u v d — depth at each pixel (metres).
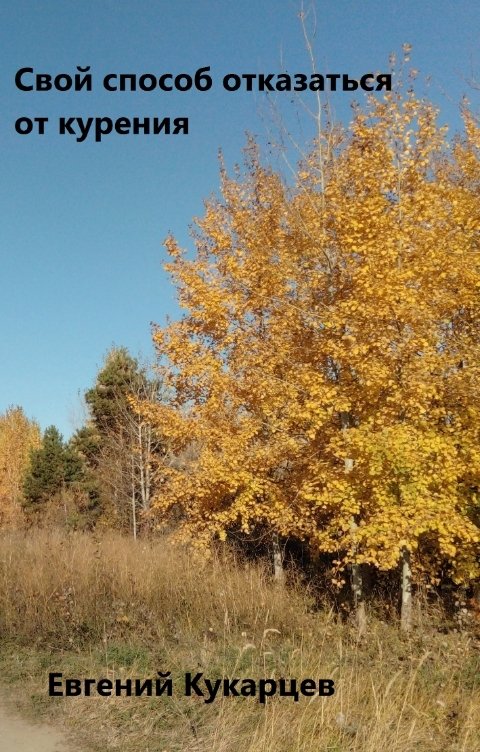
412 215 9.51
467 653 8.27
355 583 10.73
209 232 12.08
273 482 11.65
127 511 24.98
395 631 10.09
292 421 10.70
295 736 5.23
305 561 16.33
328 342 9.61
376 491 9.12
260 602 9.65
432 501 8.91
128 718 5.82
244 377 11.62
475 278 9.39
